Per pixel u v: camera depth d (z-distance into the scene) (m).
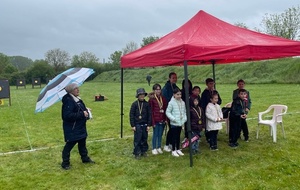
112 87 33.00
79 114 5.26
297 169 5.04
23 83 41.88
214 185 4.50
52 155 6.46
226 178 4.76
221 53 5.11
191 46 5.05
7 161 6.14
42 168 5.61
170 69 41.94
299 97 14.73
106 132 8.73
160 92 6.12
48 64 59.78
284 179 4.65
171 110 5.82
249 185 4.46
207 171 5.05
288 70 26.03
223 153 6.00
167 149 6.37
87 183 4.83
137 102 5.97
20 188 4.73
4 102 19.81
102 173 5.23
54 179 5.04
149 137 7.71
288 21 32.34
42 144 7.59
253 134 7.46
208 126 6.15
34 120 11.46
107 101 17.52
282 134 7.32
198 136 5.88
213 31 5.98
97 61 64.56
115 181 4.85
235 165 5.31
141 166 5.47
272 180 4.62
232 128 6.38
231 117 6.37
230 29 6.24
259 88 21.06
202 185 4.51
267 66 28.70
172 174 5.01
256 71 28.64
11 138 8.38
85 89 30.89
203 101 6.52
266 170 5.04
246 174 4.89
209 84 6.55
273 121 6.77
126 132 8.63
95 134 8.48
